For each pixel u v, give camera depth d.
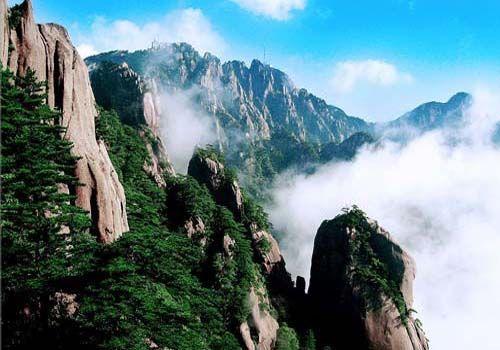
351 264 102.69
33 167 25.42
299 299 107.25
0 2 39.81
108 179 48.62
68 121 46.94
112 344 20.84
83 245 24.56
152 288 23.22
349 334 96.38
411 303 103.25
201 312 33.81
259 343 77.62
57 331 22.17
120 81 149.38
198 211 94.62
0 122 23.97
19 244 23.44
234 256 87.12
